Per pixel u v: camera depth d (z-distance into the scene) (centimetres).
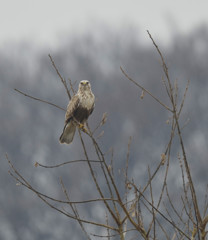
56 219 3181
